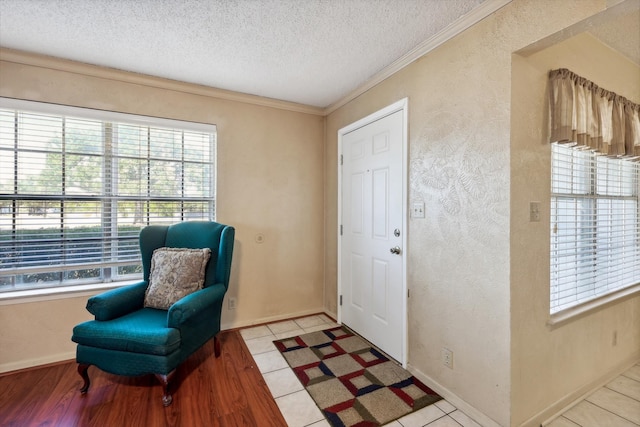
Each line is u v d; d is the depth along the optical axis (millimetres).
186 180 2676
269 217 2967
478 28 1604
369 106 2525
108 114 2326
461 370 1690
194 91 2605
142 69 2318
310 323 2959
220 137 2730
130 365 1685
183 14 1666
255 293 2918
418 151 2002
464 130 1681
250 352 2348
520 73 1479
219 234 2330
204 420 1604
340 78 2457
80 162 2301
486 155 1559
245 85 2607
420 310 1980
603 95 1729
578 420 1633
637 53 2025
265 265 2959
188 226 2412
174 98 2551
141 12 1645
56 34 1848
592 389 1896
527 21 1387
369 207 2533
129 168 2461
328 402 1747
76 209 2291
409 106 2084
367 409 1688
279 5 1589
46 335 2145
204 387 1891
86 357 1731
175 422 1587
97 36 1874
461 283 1694
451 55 1764
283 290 3061
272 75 2410
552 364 1651
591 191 2025
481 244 1583
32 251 2162
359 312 2672
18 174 2127
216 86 2631
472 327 1631
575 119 1545
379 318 2408
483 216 1572
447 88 1787
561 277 1802
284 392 1842
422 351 1963
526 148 1506
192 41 1936
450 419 1618
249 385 1912
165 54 2096
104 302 1823
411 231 2057
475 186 1617
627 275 2252
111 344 1682
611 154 1771
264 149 2932
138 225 2504
